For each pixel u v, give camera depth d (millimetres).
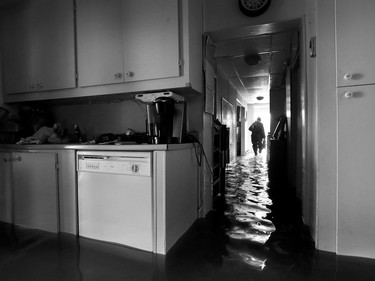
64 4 2186
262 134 8328
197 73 2064
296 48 2543
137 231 1628
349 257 1518
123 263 1470
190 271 1379
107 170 1694
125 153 1630
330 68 1553
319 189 1606
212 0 2188
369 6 1447
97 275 1350
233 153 6609
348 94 1490
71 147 1810
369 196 1491
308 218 1982
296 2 1978
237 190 3291
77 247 1674
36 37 2312
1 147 2143
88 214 1789
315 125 1676
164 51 1873
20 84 2412
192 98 2264
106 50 2057
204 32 2201
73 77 2174
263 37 2809
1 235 1887
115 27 2020
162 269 1402
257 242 1737
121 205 1671
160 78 1905
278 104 5320
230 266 1426
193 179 2113
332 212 1582
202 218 2234
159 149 1549
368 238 1500
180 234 1815
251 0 2033
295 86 3281
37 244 1727
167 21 1856
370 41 1451
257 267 1411
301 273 1347
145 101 1938
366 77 1464
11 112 2594
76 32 2156
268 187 3467
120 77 2012
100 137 2104
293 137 3361
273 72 4609
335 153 1562
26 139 2178
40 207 1961
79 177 1810
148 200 1586
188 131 2254
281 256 1537
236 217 2258
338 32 1504
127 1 1970
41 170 1944
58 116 2773
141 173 1584
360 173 1503
